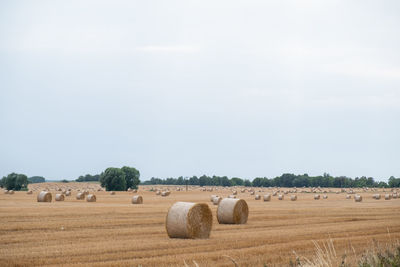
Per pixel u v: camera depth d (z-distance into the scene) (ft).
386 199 254.88
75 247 62.85
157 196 283.18
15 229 84.28
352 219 112.16
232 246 65.41
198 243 68.74
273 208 158.51
